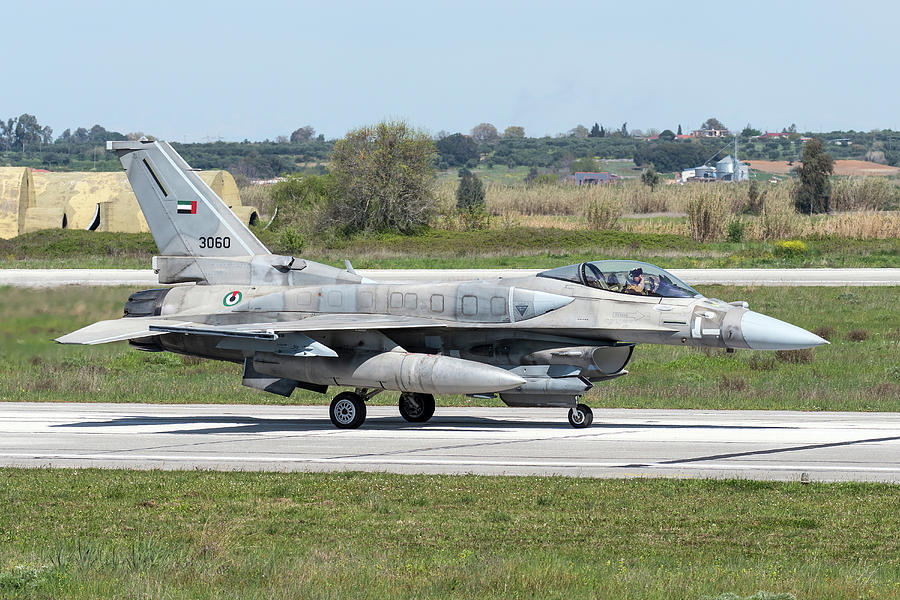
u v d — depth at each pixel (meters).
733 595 29.56
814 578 32.31
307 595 29.94
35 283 150.12
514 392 69.31
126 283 152.50
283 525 40.94
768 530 40.03
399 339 72.12
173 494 46.53
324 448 60.03
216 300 75.31
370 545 37.72
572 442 61.97
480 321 69.38
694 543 38.22
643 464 54.09
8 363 107.31
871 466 53.22
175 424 72.00
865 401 82.25
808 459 55.38
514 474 51.44
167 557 34.47
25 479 49.94
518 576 31.77
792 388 90.50
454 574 32.41
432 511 43.28
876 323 129.38
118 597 30.08
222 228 77.06
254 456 57.31
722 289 153.50
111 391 91.19
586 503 44.38
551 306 68.38
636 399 85.25
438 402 86.00
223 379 98.94
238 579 32.06
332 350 68.25
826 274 172.12
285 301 73.56
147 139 78.12
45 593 30.56
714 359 109.94
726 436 64.31
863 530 39.91
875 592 30.91
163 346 75.50
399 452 58.41
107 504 44.66
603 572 33.25
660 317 67.12
